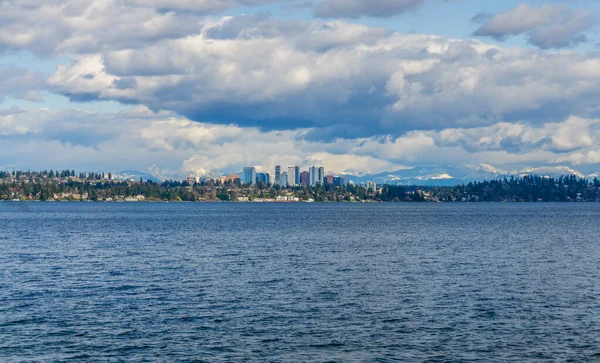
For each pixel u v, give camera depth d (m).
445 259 84.25
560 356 37.69
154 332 42.47
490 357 37.50
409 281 63.84
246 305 51.12
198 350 38.62
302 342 40.34
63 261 80.81
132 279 64.62
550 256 88.44
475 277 66.69
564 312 48.75
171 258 84.69
